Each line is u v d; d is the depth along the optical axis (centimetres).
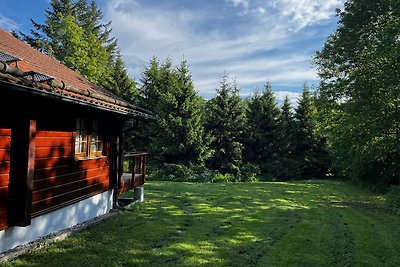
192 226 752
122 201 998
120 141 894
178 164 2061
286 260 557
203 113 2427
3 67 352
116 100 685
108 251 540
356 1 1362
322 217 940
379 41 1232
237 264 524
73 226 653
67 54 2641
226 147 2323
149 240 617
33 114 489
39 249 515
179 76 2208
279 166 2461
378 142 1453
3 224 464
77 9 3234
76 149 682
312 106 2639
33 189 527
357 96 1373
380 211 1086
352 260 571
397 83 1183
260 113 2505
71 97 498
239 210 995
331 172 2669
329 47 1612
